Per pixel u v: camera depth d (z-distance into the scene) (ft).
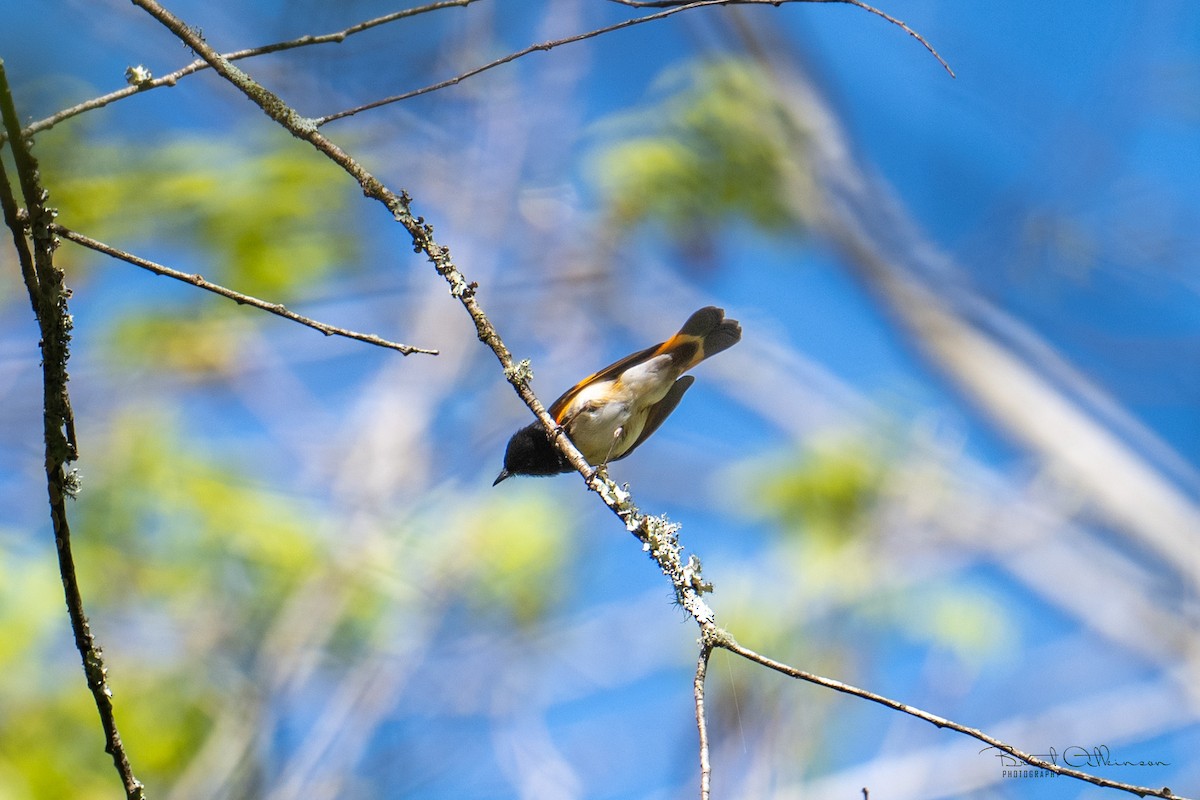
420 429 41.09
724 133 40.47
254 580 35.63
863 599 36.27
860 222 45.70
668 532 17.48
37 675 31.37
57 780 29.73
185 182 35.32
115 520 34.91
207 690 33.42
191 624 34.12
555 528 40.86
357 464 39.96
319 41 17.22
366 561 37.14
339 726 33.37
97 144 35.19
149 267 14.66
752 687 31.32
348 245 37.88
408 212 18.20
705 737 14.98
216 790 31.30
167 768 31.55
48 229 14.10
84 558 33.88
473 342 43.45
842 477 39.58
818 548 38.01
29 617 31.81
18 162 13.64
